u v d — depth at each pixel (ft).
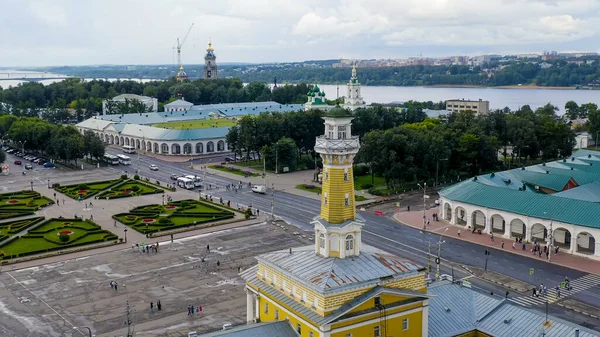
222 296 408.26
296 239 538.06
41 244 521.65
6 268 466.29
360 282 271.90
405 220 604.08
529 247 514.68
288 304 284.00
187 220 597.11
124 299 403.75
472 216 568.82
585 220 490.90
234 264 472.44
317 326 263.70
